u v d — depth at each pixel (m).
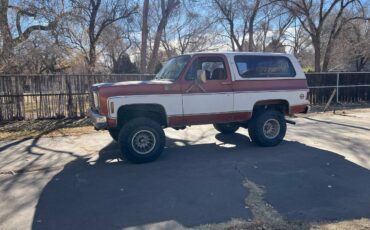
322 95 16.73
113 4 20.78
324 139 8.73
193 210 4.43
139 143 6.61
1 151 7.73
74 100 12.18
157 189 5.22
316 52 25.89
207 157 7.04
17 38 17.52
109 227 3.99
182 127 7.14
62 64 23.84
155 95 6.55
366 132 9.71
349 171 6.00
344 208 4.44
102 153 7.50
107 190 5.22
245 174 5.88
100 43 23.83
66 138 9.12
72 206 4.62
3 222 4.15
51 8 17.41
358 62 33.44
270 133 7.89
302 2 24.88
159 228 3.95
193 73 6.93
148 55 37.78
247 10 29.80
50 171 6.23
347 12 25.94
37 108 11.82
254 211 4.37
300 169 6.13
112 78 12.72
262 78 7.56
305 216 4.21
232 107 7.29
